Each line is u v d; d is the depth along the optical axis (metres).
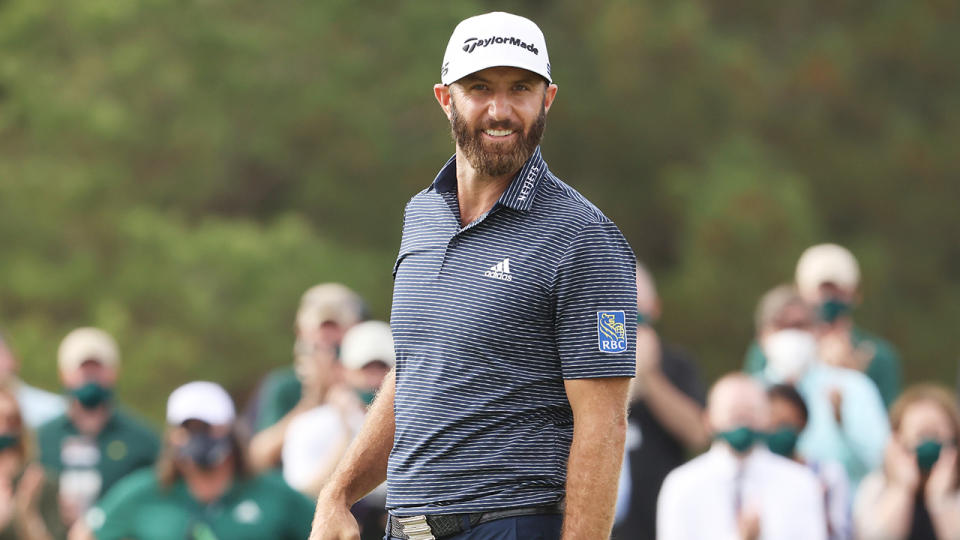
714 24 80.19
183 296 60.66
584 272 11.74
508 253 11.90
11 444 24.95
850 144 77.19
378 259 66.62
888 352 29.34
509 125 11.89
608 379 11.69
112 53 65.38
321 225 68.56
